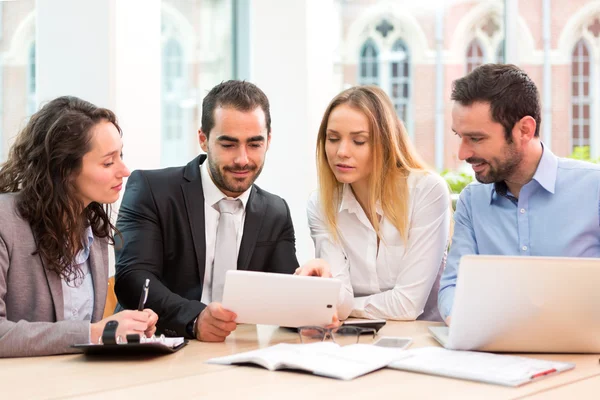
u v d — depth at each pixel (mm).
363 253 2477
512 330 1692
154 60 3424
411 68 12805
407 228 2434
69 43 3301
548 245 2199
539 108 2135
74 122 1989
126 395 1374
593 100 11352
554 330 1688
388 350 1706
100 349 1710
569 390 1419
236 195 2389
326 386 1440
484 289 1666
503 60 6547
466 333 1716
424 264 2395
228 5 5336
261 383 1464
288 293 1863
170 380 1492
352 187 2518
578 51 11203
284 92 4180
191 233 2346
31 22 4512
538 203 2221
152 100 3428
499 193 2262
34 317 1950
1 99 4602
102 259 2170
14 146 2055
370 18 12102
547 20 10984
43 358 1721
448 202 2473
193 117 5672
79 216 2049
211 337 1933
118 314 1848
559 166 2236
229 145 2248
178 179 2400
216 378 1508
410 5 11461
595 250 2178
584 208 2176
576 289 1643
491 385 1459
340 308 2324
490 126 2064
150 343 1694
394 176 2445
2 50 4539
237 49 5309
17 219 1947
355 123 2355
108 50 3236
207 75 5492
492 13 10664
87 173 2002
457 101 2113
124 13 3279
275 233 2441
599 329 1685
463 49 12438
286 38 4156
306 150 4145
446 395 1379
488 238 2287
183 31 5496
